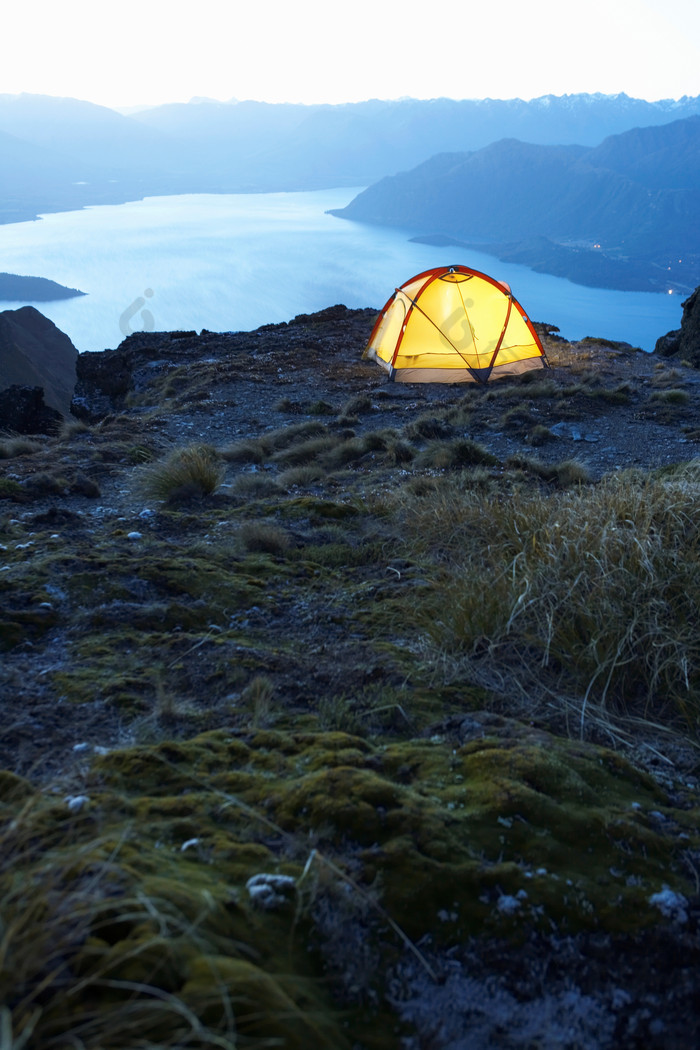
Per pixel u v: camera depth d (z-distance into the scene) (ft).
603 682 10.54
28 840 5.80
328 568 16.60
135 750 7.80
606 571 12.29
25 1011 4.02
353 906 5.74
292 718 9.34
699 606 11.41
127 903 4.76
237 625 12.97
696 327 66.69
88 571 13.97
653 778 8.51
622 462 32.83
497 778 7.58
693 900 6.42
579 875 6.48
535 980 5.61
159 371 65.57
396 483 26.66
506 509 16.98
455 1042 5.10
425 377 53.83
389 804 6.94
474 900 6.08
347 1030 4.95
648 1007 5.55
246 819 6.65
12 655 10.89
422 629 12.65
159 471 23.97
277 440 37.52
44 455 29.30
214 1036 3.96
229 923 5.20
